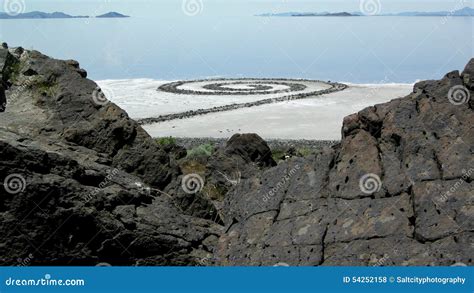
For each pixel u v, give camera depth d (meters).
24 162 16.31
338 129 83.62
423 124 17.86
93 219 16.70
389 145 17.92
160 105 109.06
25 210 15.77
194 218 19.67
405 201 16.19
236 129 84.38
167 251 17.52
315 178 18.02
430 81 19.28
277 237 16.50
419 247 14.85
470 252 14.30
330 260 15.32
